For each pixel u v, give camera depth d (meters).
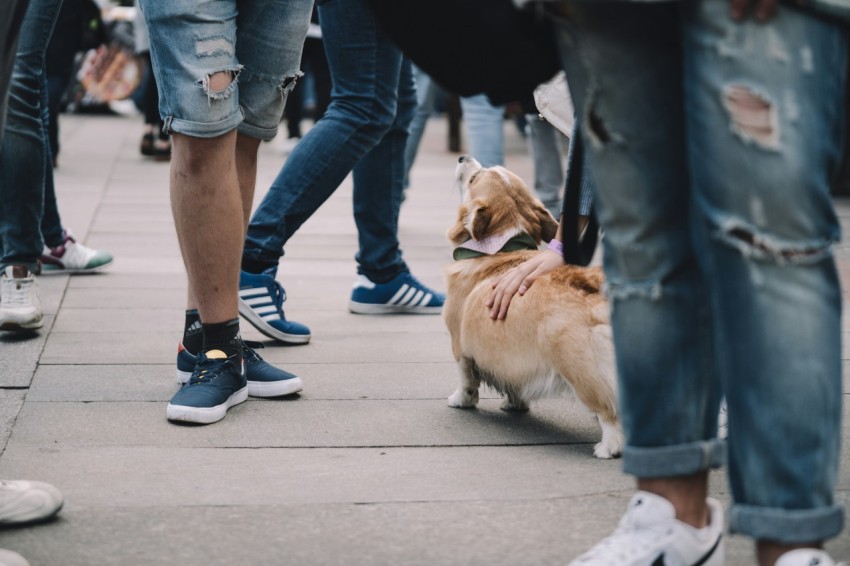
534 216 3.33
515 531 2.29
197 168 2.97
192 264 3.09
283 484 2.57
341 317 4.48
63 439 2.88
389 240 4.48
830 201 1.68
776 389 1.67
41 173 3.90
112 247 5.89
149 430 2.97
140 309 4.47
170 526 2.30
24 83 3.81
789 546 1.71
